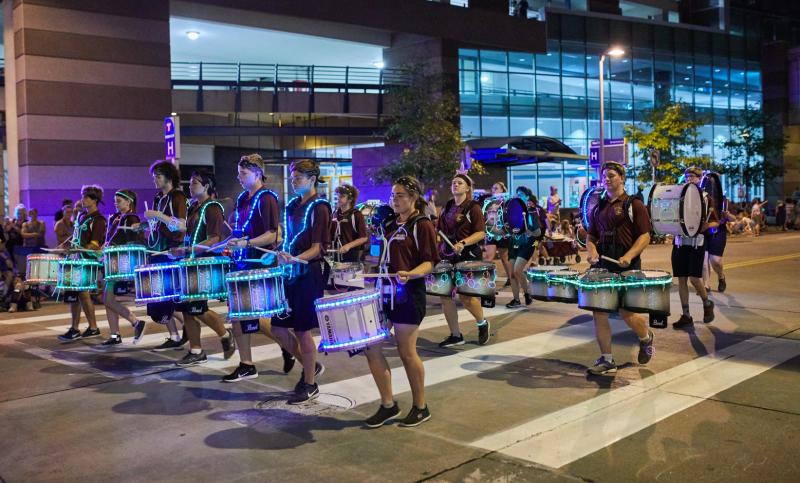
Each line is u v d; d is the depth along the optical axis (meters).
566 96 38.09
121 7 20.47
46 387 6.91
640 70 41.62
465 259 8.37
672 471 4.45
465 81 34.31
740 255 20.27
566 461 4.66
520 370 7.12
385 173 27.64
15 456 5.00
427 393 6.34
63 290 9.16
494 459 4.73
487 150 27.98
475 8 33.56
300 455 4.89
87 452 5.05
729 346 7.92
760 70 49.81
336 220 9.73
